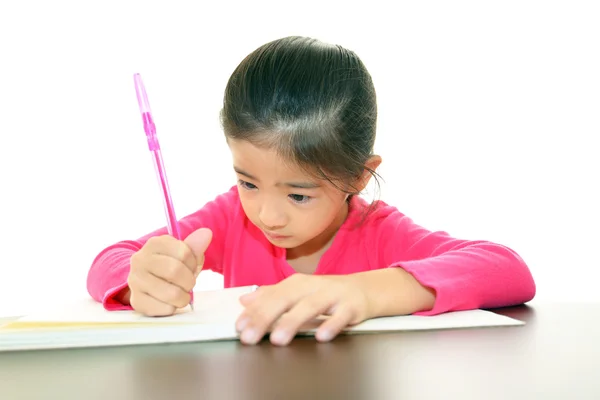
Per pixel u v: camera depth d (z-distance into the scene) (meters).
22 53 1.73
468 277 0.81
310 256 1.22
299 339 0.66
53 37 1.73
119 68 1.74
